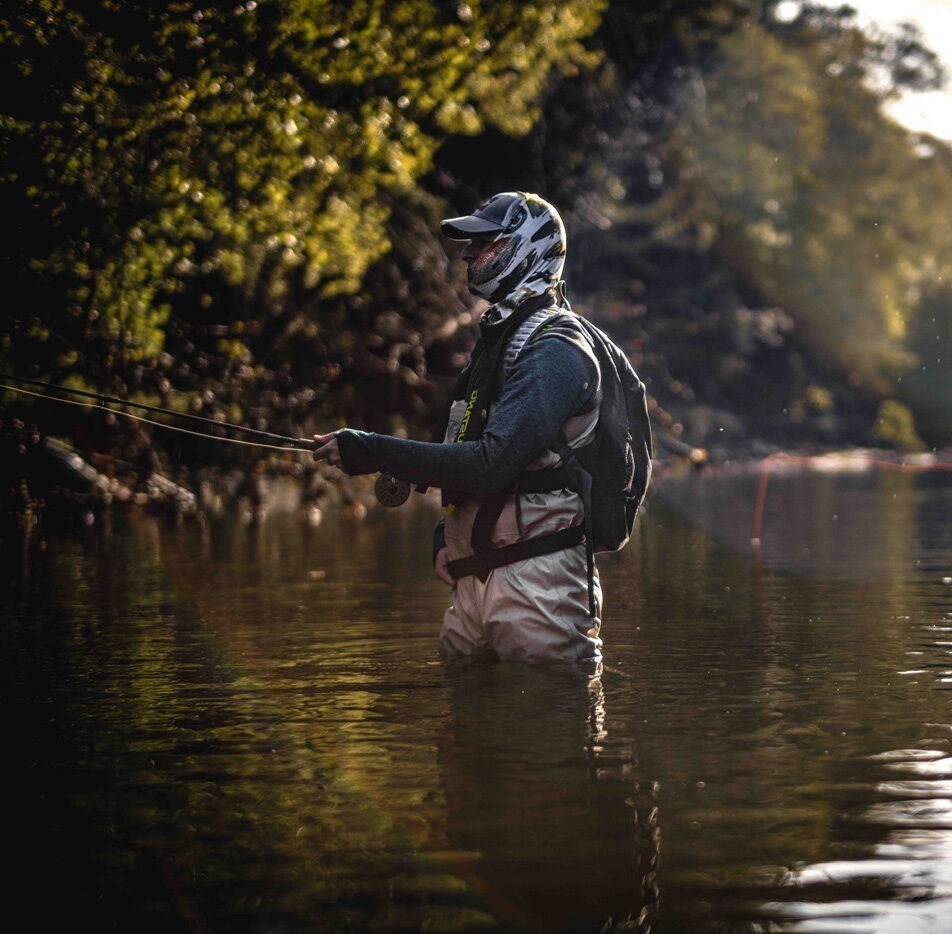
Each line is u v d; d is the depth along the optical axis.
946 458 38.22
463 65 13.99
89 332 11.55
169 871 2.17
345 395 18.23
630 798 2.54
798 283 44.16
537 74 15.75
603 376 4.32
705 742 3.00
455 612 4.35
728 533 10.41
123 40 10.02
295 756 2.93
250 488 14.85
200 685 3.84
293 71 11.93
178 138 11.18
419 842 2.29
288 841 2.31
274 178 12.23
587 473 4.21
